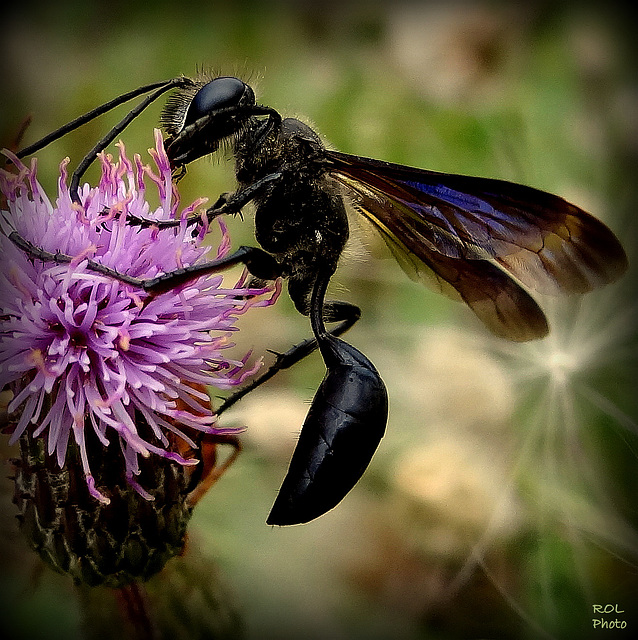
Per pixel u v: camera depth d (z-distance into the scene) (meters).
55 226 0.11
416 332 0.14
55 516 0.12
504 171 0.16
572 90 0.16
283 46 0.17
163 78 0.17
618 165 0.16
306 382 0.14
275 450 0.13
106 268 0.11
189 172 0.15
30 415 0.11
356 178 0.12
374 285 0.15
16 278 0.11
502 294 0.13
